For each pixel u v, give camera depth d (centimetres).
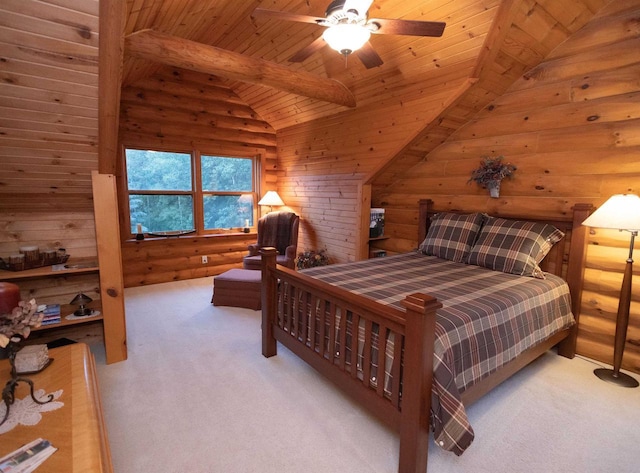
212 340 294
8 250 255
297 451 172
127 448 172
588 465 165
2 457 105
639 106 241
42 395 136
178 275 480
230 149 511
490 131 328
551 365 260
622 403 213
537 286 237
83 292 286
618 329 237
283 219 483
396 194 431
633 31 240
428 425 150
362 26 196
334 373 199
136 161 440
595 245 264
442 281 245
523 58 278
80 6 137
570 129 276
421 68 300
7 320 133
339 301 191
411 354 144
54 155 213
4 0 128
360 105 381
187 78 463
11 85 161
